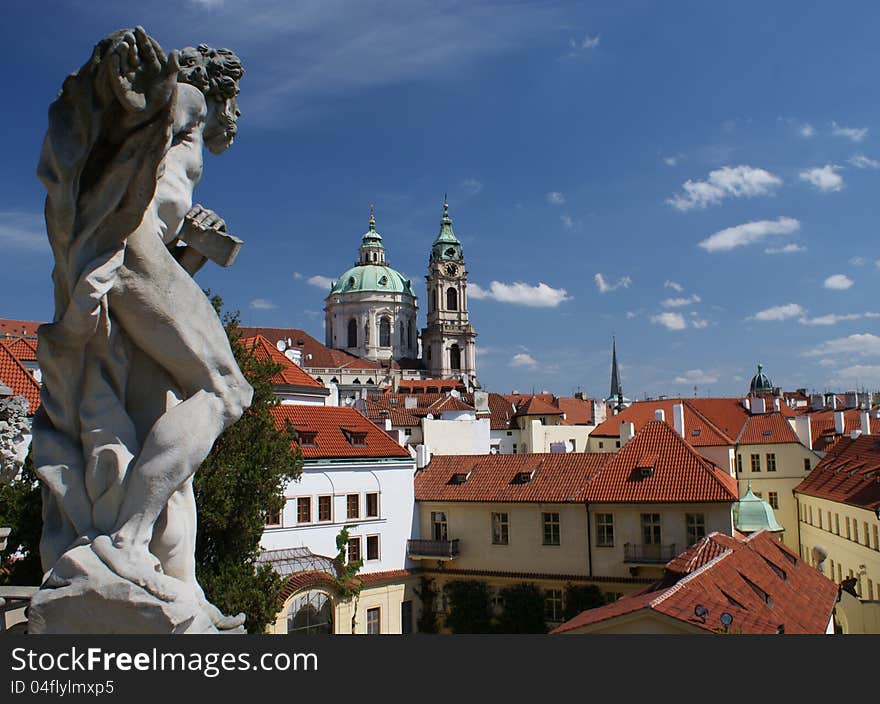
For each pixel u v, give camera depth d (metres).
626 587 49.31
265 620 25.97
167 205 6.84
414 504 56.31
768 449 84.19
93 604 5.95
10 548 20.31
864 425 85.81
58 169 5.78
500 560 53.56
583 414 133.25
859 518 58.34
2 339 45.34
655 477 50.94
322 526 48.88
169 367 6.66
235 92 7.70
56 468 6.30
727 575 28.83
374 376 197.75
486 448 75.56
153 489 6.24
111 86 5.68
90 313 6.05
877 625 44.75
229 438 26.30
